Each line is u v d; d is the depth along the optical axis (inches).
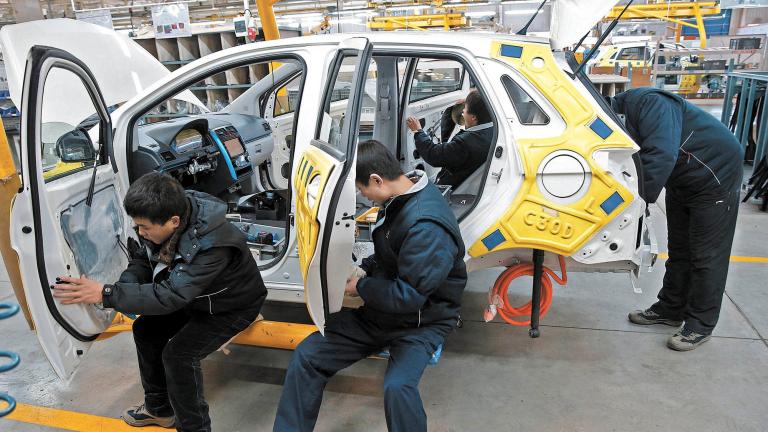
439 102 184.7
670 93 101.3
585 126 88.3
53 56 70.0
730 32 733.3
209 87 299.9
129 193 68.9
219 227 74.4
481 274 156.3
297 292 101.2
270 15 181.6
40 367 112.4
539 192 89.7
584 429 88.4
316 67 99.3
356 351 77.4
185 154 123.9
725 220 103.3
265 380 106.3
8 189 82.3
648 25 567.8
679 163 101.7
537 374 104.8
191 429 81.4
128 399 100.8
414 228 69.6
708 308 109.0
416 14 394.9
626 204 89.1
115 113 108.0
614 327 122.8
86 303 75.5
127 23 372.5
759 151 225.1
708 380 100.7
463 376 104.8
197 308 80.4
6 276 165.3
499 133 92.1
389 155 72.5
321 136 90.4
